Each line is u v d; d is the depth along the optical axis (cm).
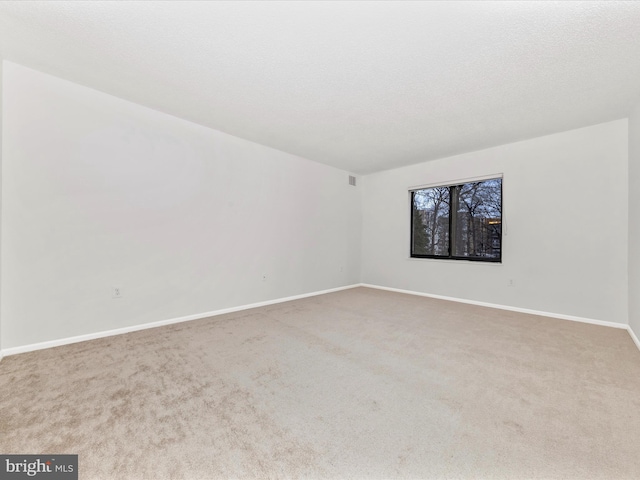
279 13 174
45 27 190
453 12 171
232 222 390
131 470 120
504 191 412
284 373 209
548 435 143
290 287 468
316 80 251
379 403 171
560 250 365
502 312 388
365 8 169
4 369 211
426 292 502
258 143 418
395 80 249
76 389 184
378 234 580
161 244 324
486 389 187
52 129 256
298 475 118
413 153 459
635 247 290
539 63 222
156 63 230
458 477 117
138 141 305
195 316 352
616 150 327
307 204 496
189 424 150
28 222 245
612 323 327
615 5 163
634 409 164
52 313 257
